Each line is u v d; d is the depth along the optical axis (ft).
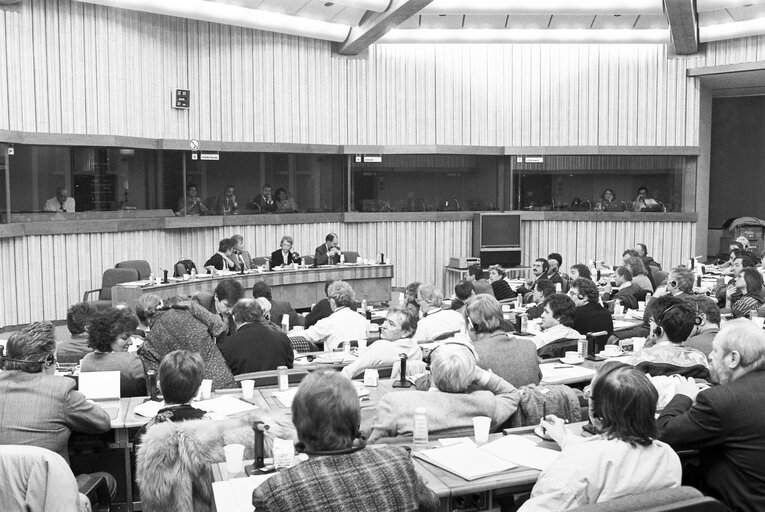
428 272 53.93
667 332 15.07
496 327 16.79
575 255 54.19
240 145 47.50
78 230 40.09
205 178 47.03
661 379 13.74
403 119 52.54
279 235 49.96
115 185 42.47
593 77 53.01
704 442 10.64
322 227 51.70
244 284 41.32
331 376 8.04
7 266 37.17
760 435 10.34
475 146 53.21
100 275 41.63
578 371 18.79
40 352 13.71
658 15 47.75
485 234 52.60
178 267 40.19
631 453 9.22
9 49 36.60
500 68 53.36
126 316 18.75
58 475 10.84
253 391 16.89
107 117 41.24
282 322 27.04
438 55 52.75
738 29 47.83
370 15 44.93
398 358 18.45
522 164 53.57
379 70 52.08
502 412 13.14
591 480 9.04
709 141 55.88
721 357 10.96
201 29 46.16
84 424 14.03
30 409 13.44
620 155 53.36
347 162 51.85
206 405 15.66
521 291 36.35
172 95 44.96
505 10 45.57
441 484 10.53
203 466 10.31
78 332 20.49
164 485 10.03
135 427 14.88
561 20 48.29
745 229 59.26
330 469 7.61
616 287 35.40
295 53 49.47
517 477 10.78
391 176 52.75
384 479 7.64
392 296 52.29
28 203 38.37
